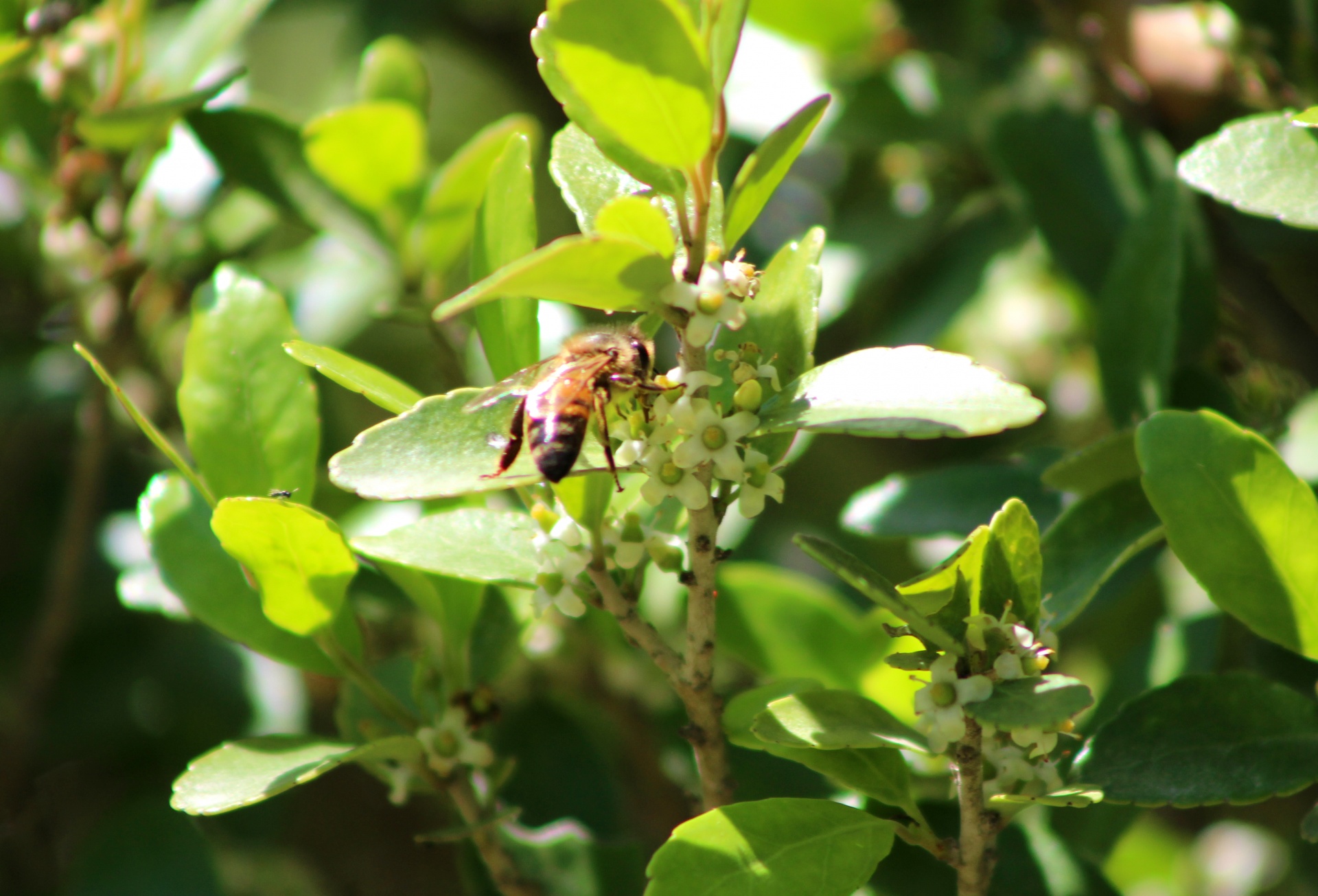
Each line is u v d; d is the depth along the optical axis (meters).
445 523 0.40
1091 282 0.46
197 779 0.39
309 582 0.40
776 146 0.37
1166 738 0.39
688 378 0.38
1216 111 0.48
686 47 0.36
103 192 0.48
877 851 0.39
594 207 0.39
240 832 0.51
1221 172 0.40
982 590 0.38
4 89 0.49
